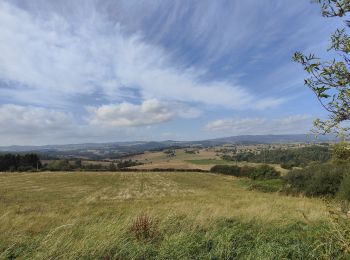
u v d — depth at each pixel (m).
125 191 55.38
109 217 13.87
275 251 7.07
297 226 9.87
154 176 90.56
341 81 3.15
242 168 91.69
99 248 6.71
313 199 30.78
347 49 3.16
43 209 26.39
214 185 68.88
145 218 9.00
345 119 3.22
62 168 114.06
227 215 11.73
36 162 116.81
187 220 9.61
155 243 7.82
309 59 3.27
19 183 65.50
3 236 8.57
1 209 25.94
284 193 41.62
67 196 45.72
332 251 5.61
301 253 6.71
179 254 6.93
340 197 23.73
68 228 9.17
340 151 3.30
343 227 4.57
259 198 33.84
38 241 7.60
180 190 57.75
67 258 6.35
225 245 7.27
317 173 35.47
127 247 7.12
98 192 52.78
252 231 9.03
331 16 3.23
